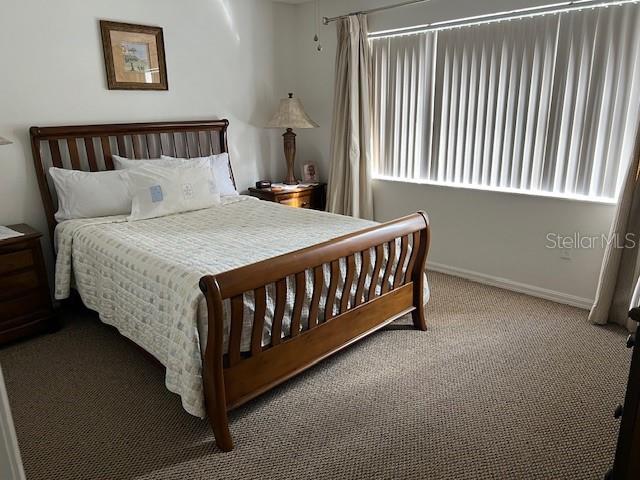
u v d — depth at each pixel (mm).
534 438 1968
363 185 4230
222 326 1778
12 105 3018
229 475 1802
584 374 2434
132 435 2037
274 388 2350
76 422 2125
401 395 2281
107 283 2600
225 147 4129
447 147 3762
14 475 797
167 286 2090
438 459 1861
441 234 3951
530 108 3256
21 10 2959
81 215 3123
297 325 2191
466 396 2264
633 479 1173
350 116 4066
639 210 2771
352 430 2039
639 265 2809
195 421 2131
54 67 3148
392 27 3809
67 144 3244
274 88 4535
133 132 3514
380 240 2473
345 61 4031
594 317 2988
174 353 1971
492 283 3709
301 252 2090
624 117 2885
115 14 3365
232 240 2625
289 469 1824
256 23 4242
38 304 2898
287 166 4504
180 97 3844
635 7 2719
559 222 3252
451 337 2855
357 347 2744
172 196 3246
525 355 2635
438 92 3705
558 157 3199
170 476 1801
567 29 2977
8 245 2713
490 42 3336
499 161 3492
